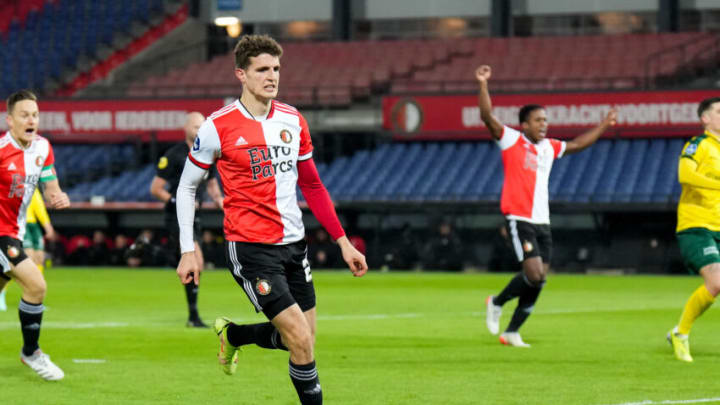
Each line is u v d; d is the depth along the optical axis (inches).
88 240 4313.5
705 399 972.6
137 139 4554.6
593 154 4237.2
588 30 5078.7
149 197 4345.5
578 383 1079.0
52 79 5226.4
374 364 1228.5
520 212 1398.9
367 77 4938.5
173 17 5423.2
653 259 3932.1
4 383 1067.9
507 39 5017.2
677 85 4606.3
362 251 4047.7
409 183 4293.8
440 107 4306.1
